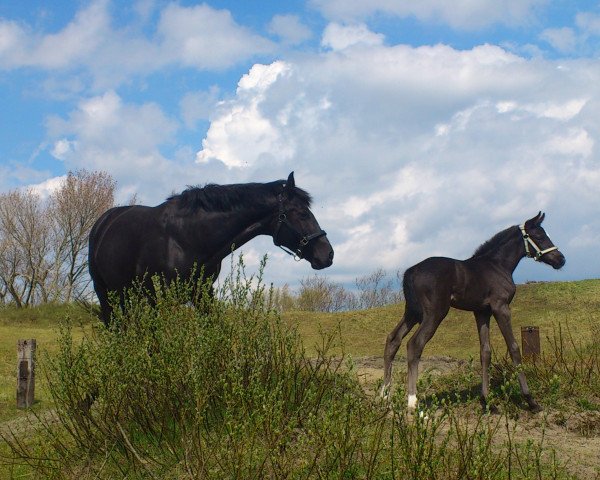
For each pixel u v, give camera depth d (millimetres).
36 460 5172
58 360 5844
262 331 5648
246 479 4156
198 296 5934
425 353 15945
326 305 40375
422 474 3988
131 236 6551
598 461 5273
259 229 6617
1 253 41250
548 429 6516
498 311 7207
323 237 6688
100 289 7016
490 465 4316
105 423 5098
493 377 8305
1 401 9305
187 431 4984
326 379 5703
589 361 8922
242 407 4566
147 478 4617
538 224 7621
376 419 4480
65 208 40688
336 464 4340
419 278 6953
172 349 5117
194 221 6410
